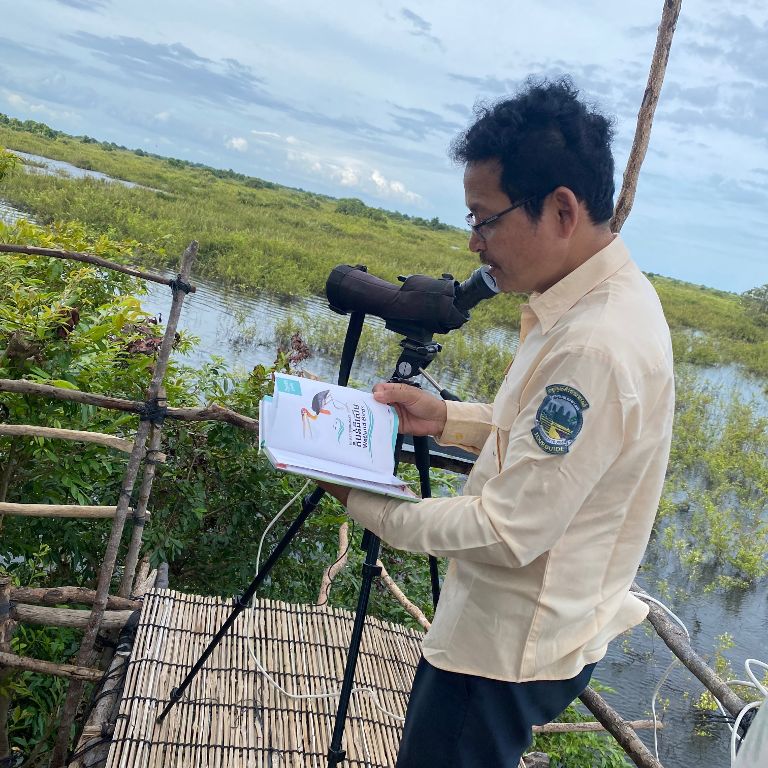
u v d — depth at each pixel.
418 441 2.06
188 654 2.80
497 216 1.54
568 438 1.44
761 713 1.60
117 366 3.86
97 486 3.86
